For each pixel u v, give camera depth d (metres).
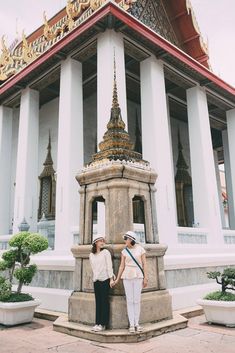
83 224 6.59
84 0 13.37
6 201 15.20
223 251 11.99
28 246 6.81
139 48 12.24
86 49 12.38
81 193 6.75
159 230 10.93
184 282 8.42
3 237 12.80
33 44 16.33
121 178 6.18
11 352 4.91
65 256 8.72
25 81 14.45
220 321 6.42
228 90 15.23
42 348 5.06
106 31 11.41
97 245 5.72
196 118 14.27
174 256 8.41
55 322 6.21
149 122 12.02
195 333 5.84
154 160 11.56
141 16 14.40
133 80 15.77
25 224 11.48
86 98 16.89
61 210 11.41
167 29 15.81
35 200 13.88
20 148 14.31
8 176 15.56
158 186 11.30
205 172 13.56
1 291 6.93
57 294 7.62
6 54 16.12
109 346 5.04
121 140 6.62
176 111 19.02
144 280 5.43
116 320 5.53
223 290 6.86
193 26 15.52
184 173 19.22
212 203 13.38
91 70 15.02
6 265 7.12
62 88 12.77
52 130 16.95
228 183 19.81
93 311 5.84
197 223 13.35
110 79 10.86
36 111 14.72
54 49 12.47
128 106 17.72
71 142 11.87
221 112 18.17
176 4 15.30
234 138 16.62
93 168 6.53
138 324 5.44
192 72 13.88
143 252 5.55
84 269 6.29
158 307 6.09
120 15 10.88
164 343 5.19
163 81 12.90
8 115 16.25
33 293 8.12
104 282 5.55
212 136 22.73
